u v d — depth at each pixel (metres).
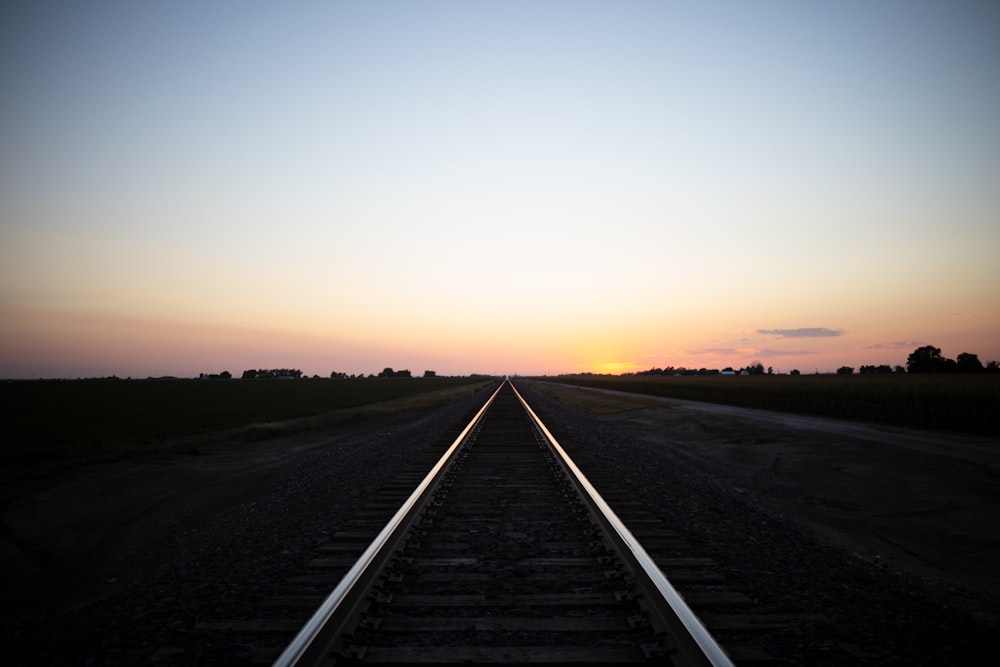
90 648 3.62
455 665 3.14
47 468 12.58
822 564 5.16
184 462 13.70
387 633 3.55
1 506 9.30
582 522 6.26
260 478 11.10
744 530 6.34
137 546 6.66
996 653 3.43
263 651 3.38
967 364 97.56
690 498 8.02
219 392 65.81
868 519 7.67
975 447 13.85
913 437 15.92
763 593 4.33
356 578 3.84
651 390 47.88
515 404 32.84
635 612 3.84
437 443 14.45
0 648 3.73
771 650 3.42
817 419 21.81
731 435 17.31
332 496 8.38
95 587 5.29
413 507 6.35
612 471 10.08
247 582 4.70
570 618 3.72
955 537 6.80
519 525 6.27
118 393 62.72
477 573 4.66
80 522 8.17
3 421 27.70
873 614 3.97
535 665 3.14
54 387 84.50
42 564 6.14
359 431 21.42
